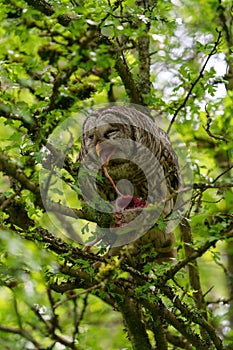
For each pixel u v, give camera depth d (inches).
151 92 546.3
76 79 460.4
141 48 546.9
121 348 571.5
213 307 636.7
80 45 392.8
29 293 372.2
